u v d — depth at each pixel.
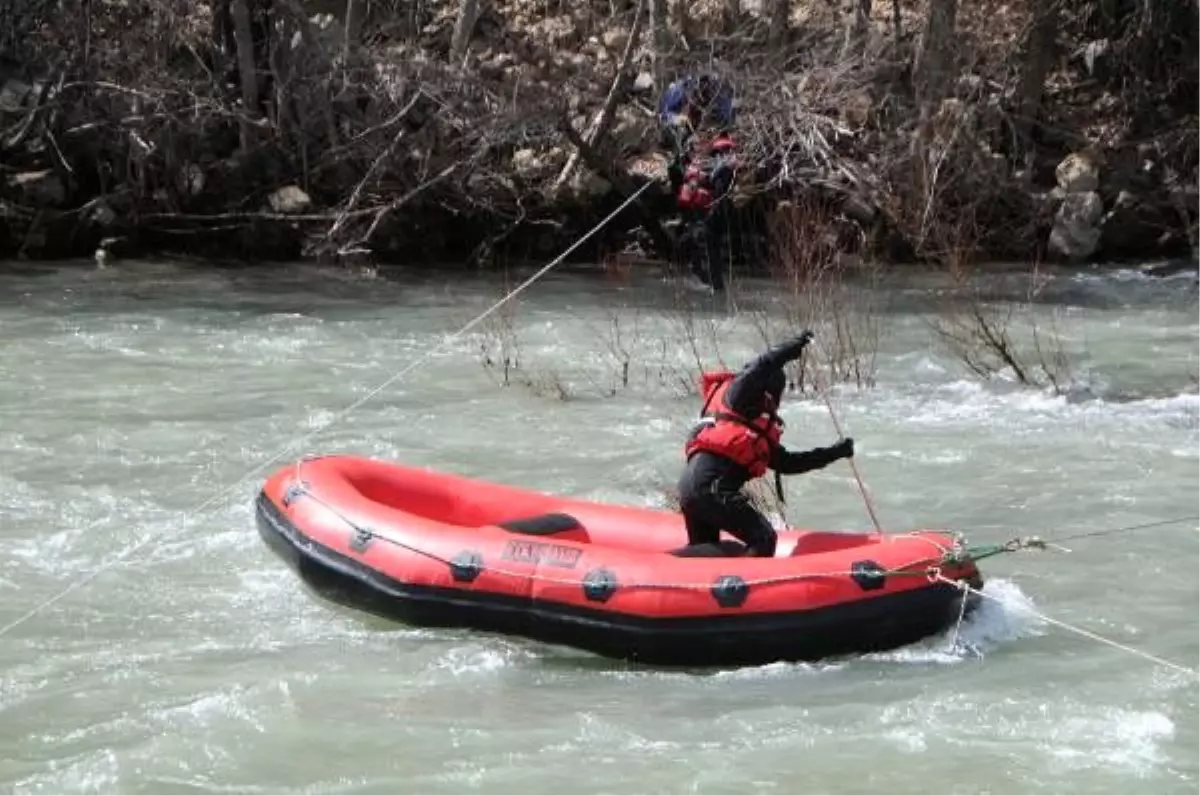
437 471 17.33
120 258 30.25
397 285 28.78
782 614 11.87
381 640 12.64
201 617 13.18
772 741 10.86
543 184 31.41
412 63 30.64
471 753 10.71
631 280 29.58
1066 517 15.85
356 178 31.34
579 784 10.27
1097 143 33.28
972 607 12.59
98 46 30.38
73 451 17.88
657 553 12.53
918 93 31.17
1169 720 11.19
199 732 10.99
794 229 27.42
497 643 12.49
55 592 13.73
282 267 30.22
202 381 21.28
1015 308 27.00
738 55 31.34
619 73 30.33
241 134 31.05
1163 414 19.86
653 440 18.67
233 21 31.23
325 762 10.59
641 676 11.97
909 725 11.09
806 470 12.82
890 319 25.48
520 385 21.36
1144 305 27.62
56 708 11.44
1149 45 34.12
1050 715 11.25
